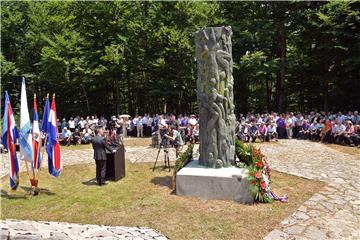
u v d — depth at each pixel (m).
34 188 9.37
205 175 8.56
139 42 27.20
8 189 9.90
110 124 22.28
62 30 28.25
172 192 9.23
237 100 29.98
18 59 31.67
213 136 9.09
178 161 9.52
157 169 12.38
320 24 23.20
